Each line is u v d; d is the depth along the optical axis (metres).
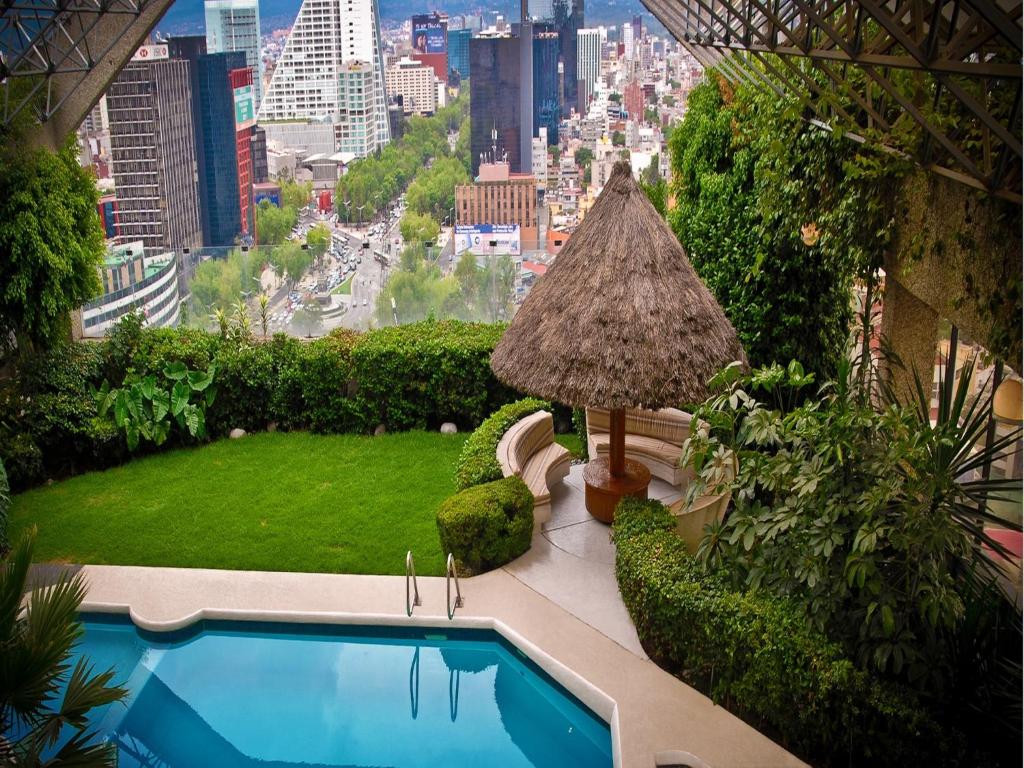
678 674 8.38
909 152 7.59
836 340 12.25
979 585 7.31
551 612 9.30
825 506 7.27
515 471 10.71
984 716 6.71
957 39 5.21
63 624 6.23
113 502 12.10
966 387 7.64
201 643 9.51
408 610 9.30
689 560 8.46
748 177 12.48
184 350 14.01
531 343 10.21
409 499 12.04
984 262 7.05
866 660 6.97
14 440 12.39
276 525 11.40
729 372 8.63
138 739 8.23
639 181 15.31
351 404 14.16
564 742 8.27
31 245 12.54
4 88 12.15
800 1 6.54
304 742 8.19
